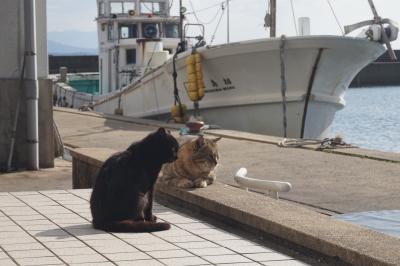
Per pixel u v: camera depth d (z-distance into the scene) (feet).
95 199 20.53
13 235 19.67
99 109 89.92
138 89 78.59
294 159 39.14
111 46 87.81
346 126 105.60
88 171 31.48
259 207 20.38
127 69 84.58
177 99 69.67
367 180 31.83
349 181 31.73
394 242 16.53
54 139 44.45
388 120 115.34
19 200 25.35
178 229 20.47
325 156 39.73
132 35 87.10
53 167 41.24
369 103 163.73
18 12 39.32
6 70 39.37
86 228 20.56
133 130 63.52
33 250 17.95
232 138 50.60
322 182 31.71
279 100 62.23
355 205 26.50
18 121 39.81
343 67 62.28
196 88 65.82
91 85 122.21
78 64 237.25
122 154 20.57
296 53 59.62
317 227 17.95
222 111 66.85
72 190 27.81
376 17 64.85
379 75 250.37
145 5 87.15
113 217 20.20
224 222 21.18
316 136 65.16
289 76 61.00
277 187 23.48
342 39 59.21
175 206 24.04
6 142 39.47
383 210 25.45
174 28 87.20
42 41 40.45
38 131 40.68
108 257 17.25
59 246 18.37
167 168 24.07
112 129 64.90
